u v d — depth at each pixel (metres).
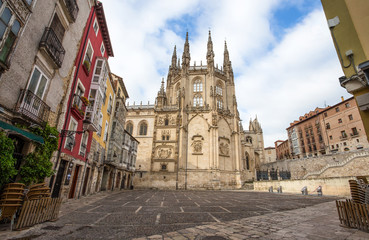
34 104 11.05
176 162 50.72
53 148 12.12
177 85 65.19
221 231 7.10
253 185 48.12
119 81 34.94
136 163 52.88
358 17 7.17
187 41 65.81
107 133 29.80
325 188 29.42
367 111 6.50
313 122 70.69
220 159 52.03
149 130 55.84
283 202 18.23
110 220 8.97
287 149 90.69
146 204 15.45
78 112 16.84
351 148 56.41
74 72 16.02
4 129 7.99
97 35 21.67
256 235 6.57
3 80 8.91
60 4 13.16
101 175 27.55
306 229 7.42
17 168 10.11
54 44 12.50
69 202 15.19
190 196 25.41
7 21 8.84
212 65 60.91
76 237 6.27
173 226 7.90
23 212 7.17
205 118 54.91
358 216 7.33
